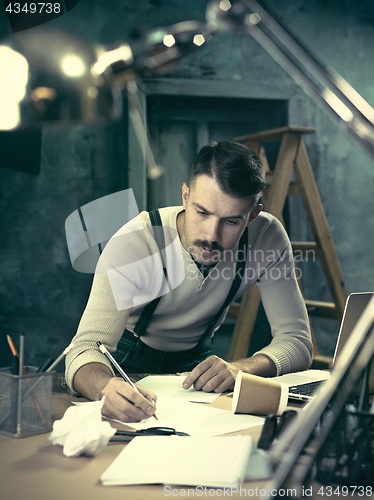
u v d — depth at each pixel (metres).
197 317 1.49
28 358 3.13
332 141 3.44
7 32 0.54
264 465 0.62
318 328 3.41
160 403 0.98
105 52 0.54
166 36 0.51
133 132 3.15
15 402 0.77
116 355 1.53
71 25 3.07
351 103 0.44
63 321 3.16
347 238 3.46
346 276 3.45
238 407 0.90
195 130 3.41
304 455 0.50
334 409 0.55
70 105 0.54
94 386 0.97
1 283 3.12
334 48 3.41
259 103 3.45
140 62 0.53
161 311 1.46
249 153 1.20
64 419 0.72
